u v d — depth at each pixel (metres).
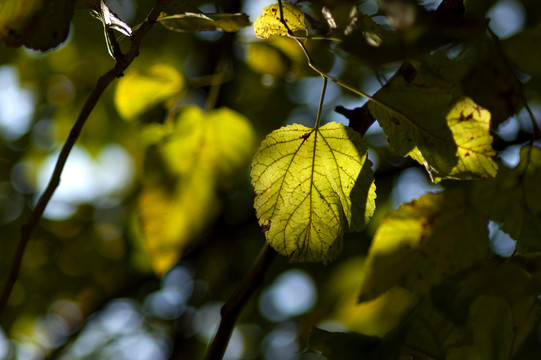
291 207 1.19
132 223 2.48
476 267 1.19
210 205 1.41
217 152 1.40
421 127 1.18
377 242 1.26
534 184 1.24
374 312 1.97
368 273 1.27
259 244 2.68
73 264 2.82
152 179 1.40
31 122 2.85
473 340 1.19
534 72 1.23
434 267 1.26
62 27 1.15
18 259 1.16
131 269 2.75
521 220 1.24
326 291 2.38
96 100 1.15
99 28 2.40
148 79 1.43
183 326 2.65
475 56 1.23
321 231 1.19
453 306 1.18
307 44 1.41
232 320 1.25
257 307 2.64
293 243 1.19
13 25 1.15
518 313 1.20
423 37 1.11
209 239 2.51
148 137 1.52
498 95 1.23
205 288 2.70
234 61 1.89
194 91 2.01
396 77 1.18
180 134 1.40
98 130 2.69
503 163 1.25
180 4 1.21
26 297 2.80
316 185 1.19
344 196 1.19
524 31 1.22
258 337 2.67
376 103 1.19
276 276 2.49
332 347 1.21
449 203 1.26
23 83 2.72
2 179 2.89
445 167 1.18
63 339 2.85
